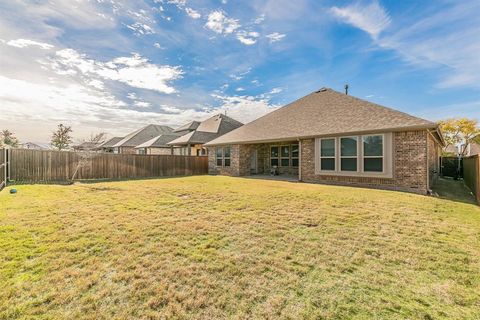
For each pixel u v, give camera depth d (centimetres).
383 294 284
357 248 408
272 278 315
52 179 1350
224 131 2533
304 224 530
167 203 735
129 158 1633
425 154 954
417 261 364
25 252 379
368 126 1096
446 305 267
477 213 635
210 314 250
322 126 1306
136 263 350
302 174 1345
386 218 577
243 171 1742
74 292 281
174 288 292
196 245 416
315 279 314
